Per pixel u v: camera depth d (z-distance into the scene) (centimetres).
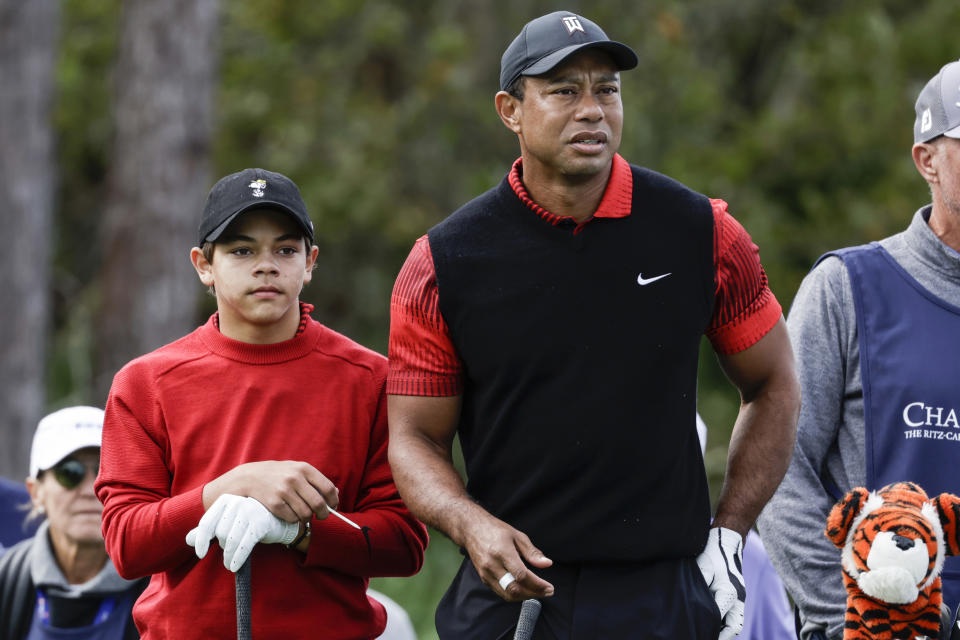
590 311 1099
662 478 1099
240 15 4938
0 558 1625
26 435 3475
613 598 1092
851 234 4612
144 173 3662
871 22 4778
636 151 4397
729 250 1138
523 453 1107
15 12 3434
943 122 1239
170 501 1140
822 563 1248
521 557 1083
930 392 1230
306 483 1111
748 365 1173
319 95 4872
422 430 1154
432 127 4784
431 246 1138
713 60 5009
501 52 4831
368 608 1206
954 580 1207
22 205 3462
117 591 1534
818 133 4775
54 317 5300
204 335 1209
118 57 3738
